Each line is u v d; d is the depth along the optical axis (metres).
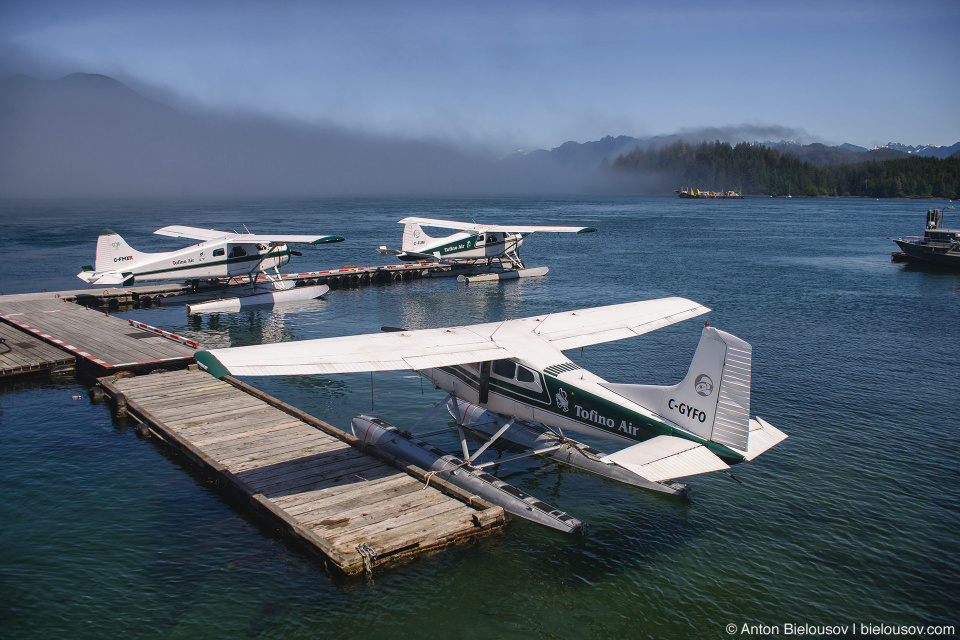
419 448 12.18
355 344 10.78
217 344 23.83
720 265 46.31
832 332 24.59
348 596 8.45
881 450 13.51
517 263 43.56
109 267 28.08
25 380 19.00
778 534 10.20
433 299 33.84
